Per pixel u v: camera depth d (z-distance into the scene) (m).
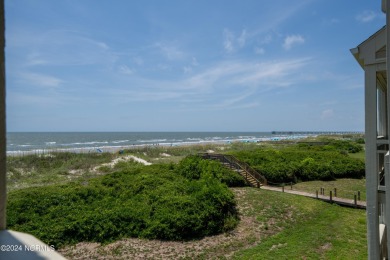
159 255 11.28
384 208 9.04
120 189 17.77
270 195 19.19
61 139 117.00
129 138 133.12
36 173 29.45
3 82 1.56
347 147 45.69
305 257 10.91
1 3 1.58
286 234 13.23
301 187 22.70
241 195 19.12
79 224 12.65
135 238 12.80
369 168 6.73
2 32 1.57
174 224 12.76
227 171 22.44
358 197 18.44
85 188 16.88
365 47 6.65
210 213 13.54
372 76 6.60
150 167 23.86
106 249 11.73
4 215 1.64
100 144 85.38
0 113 1.53
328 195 19.70
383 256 8.62
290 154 31.53
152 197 15.65
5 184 1.61
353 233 13.17
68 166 33.25
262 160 28.14
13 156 37.62
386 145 8.77
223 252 11.57
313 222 14.75
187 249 11.81
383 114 9.60
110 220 13.18
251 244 12.36
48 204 14.63
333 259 10.69
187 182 18.66
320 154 31.50
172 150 53.22
